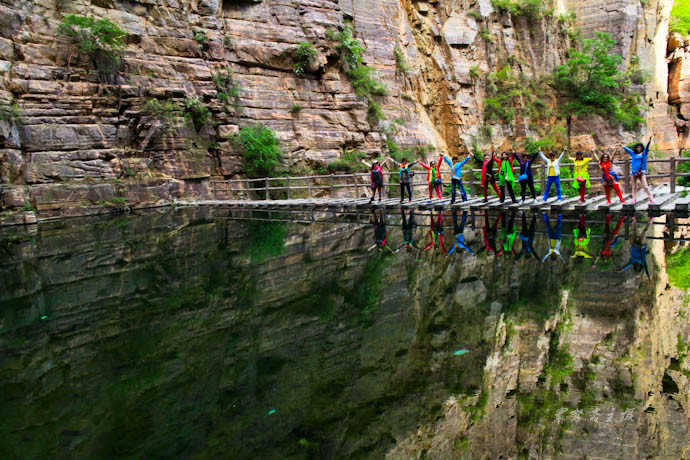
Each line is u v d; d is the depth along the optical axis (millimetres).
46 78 19828
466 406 3264
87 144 20406
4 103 18234
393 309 5398
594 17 42969
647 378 3555
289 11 27094
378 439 2863
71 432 3059
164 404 3404
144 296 6367
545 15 39938
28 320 5484
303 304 5742
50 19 20516
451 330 4645
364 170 27078
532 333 4457
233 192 24297
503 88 37469
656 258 7141
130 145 22062
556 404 3262
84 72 20922
